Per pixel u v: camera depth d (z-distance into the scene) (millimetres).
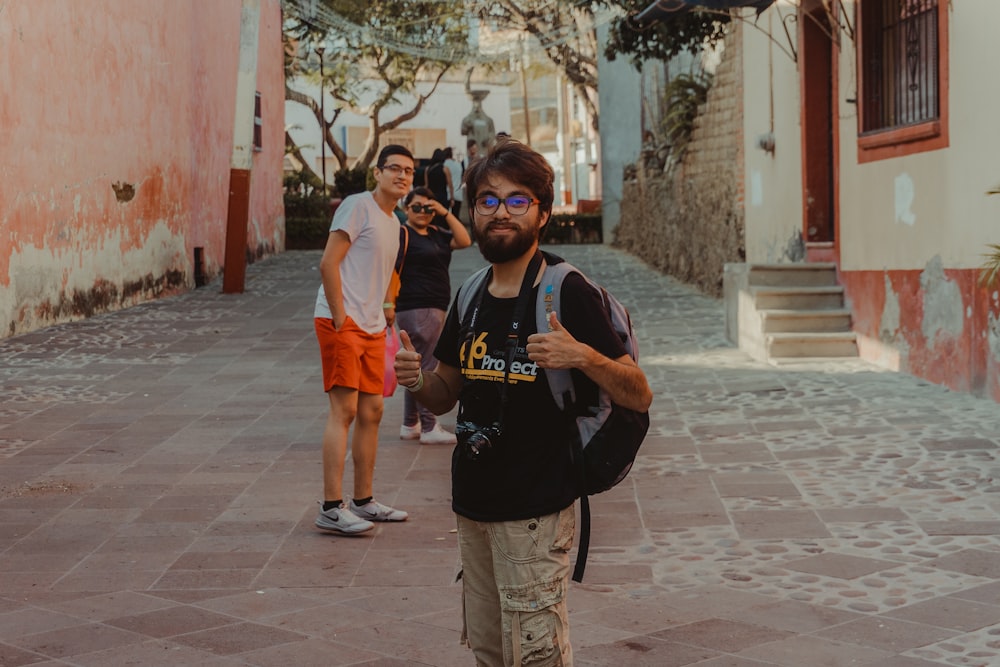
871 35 11094
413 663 4273
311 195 29672
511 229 3152
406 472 7387
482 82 49531
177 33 18359
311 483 7148
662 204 20922
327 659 4324
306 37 29750
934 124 9609
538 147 59875
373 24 29000
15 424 9008
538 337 3016
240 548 5809
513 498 3150
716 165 17156
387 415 9320
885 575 5094
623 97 26375
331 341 5980
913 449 7441
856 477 6828
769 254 14656
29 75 13242
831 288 12016
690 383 10312
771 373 10734
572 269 3219
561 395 3125
